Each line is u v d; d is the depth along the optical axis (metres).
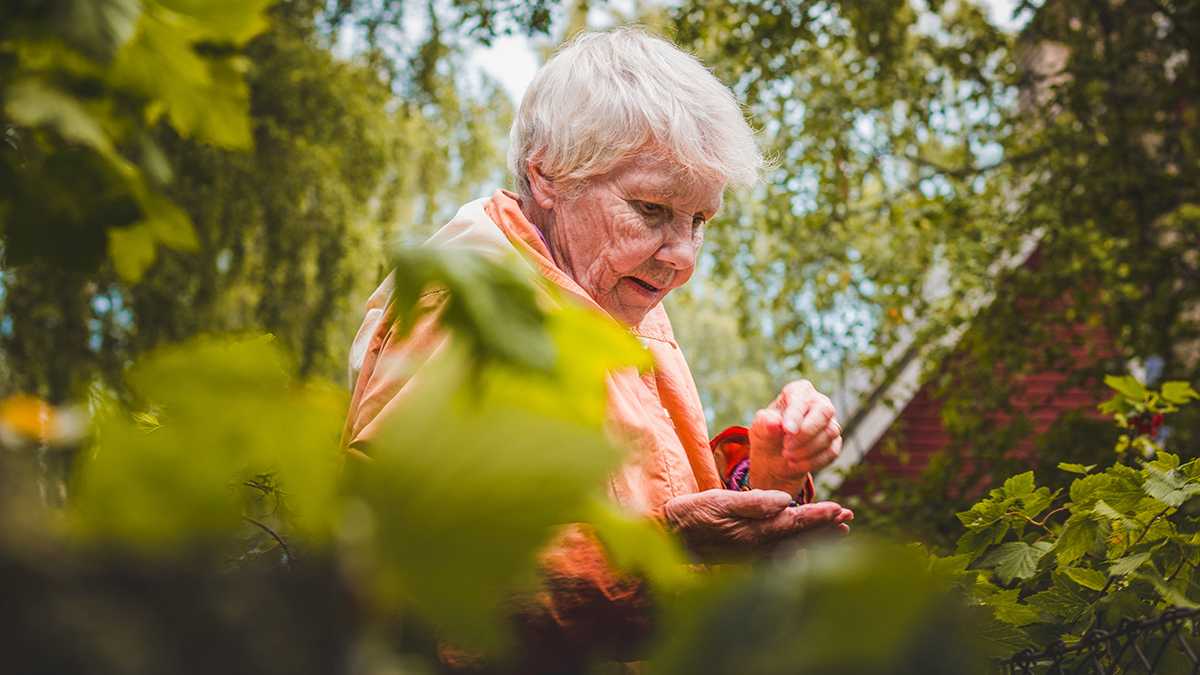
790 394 1.81
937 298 9.02
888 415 10.70
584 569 0.53
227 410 0.29
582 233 1.79
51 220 0.47
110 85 0.46
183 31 0.45
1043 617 1.45
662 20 9.30
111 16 0.43
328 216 12.18
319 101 12.15
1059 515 1.81
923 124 9.00
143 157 0.47
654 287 1.82
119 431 0.28
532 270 0.32
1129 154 8.38
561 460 0.27
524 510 0.27
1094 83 8.38
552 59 1.85
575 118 1.75
